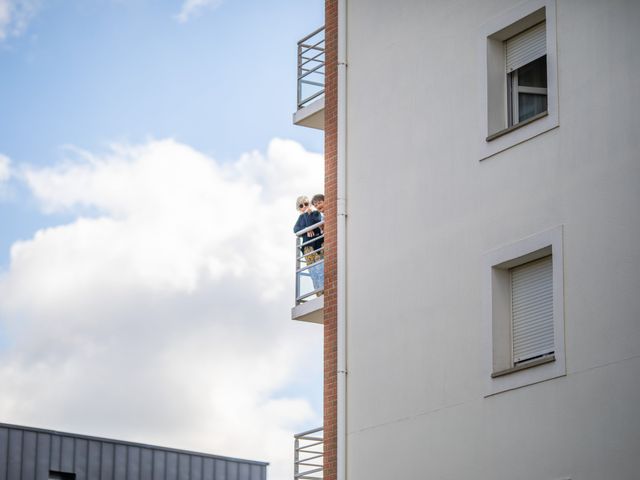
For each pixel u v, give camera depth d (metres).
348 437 25.00
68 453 38.34
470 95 23.89
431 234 24.16
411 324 24.19
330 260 26.42
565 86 21.98
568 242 21.42
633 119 20.80
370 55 26.50
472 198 23.42
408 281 24.47
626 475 19.89
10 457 37.12
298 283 27.81
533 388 21.52
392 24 26.11
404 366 24.16
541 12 22.78
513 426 21.75
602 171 21.11
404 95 25.44
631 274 20.36
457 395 22.94
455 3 24.59
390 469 23.97
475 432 22.42
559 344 21.22
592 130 21.41
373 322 25.05
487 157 23.27
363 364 25.06
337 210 26.31
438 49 24.81
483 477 22.11
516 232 22.41
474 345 22.78
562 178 21.75
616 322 20.44
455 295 23.39
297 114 28.44
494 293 22.66
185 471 40.84
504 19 23.41
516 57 23.56
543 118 22.27
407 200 24.86
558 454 20.91
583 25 21.84
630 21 21.11
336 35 27.64
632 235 20.47
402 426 23.91
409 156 25.02
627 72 21.02
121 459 39.44
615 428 20.16
